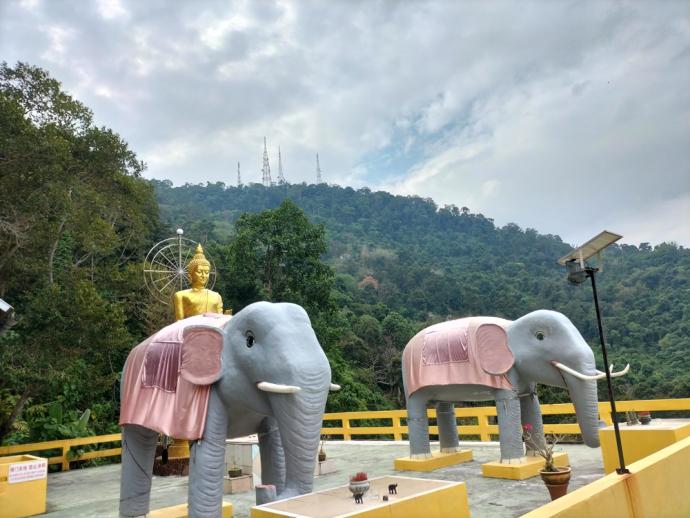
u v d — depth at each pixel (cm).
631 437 784
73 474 1552
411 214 14650
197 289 1199
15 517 1019
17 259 1630
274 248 3044
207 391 652
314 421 607
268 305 659
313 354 628
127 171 2059
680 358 4419
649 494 414
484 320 1037
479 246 12431
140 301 2252
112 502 1114
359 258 9869
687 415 2680
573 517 327
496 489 881
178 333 690
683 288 6381
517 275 9125
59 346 1424
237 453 1179
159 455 1351
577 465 1039
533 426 1051
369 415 1772
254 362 628
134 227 2330
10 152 1359
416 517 543
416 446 1117
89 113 1762
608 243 532
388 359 4153
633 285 7400
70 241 2288
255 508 546
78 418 1911
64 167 1596
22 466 1046
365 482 570
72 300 1432
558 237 14038
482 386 995
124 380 711
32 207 1461
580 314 6153
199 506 624
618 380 3856
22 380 1545
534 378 1001
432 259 10812
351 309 5178
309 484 605
